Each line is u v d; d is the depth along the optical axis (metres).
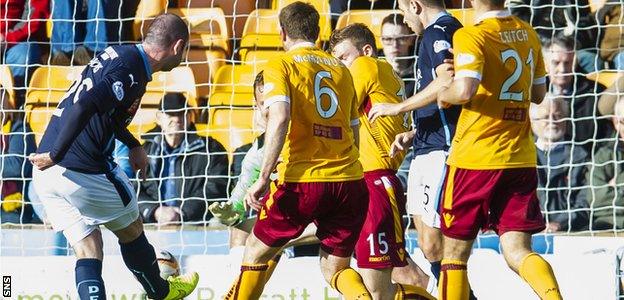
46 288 24.05
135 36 33.03
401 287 20.56
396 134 21.28
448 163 18.72
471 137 18.39
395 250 20.69
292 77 18.27
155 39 19.56
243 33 33.25
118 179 19.86
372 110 19.08
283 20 19.05
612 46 31.45
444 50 19.42
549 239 27.09
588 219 28.84
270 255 18.97
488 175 18.30
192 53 33.06
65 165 19.38
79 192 19.44
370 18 32.19
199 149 30.33
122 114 19.59
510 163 18.33
